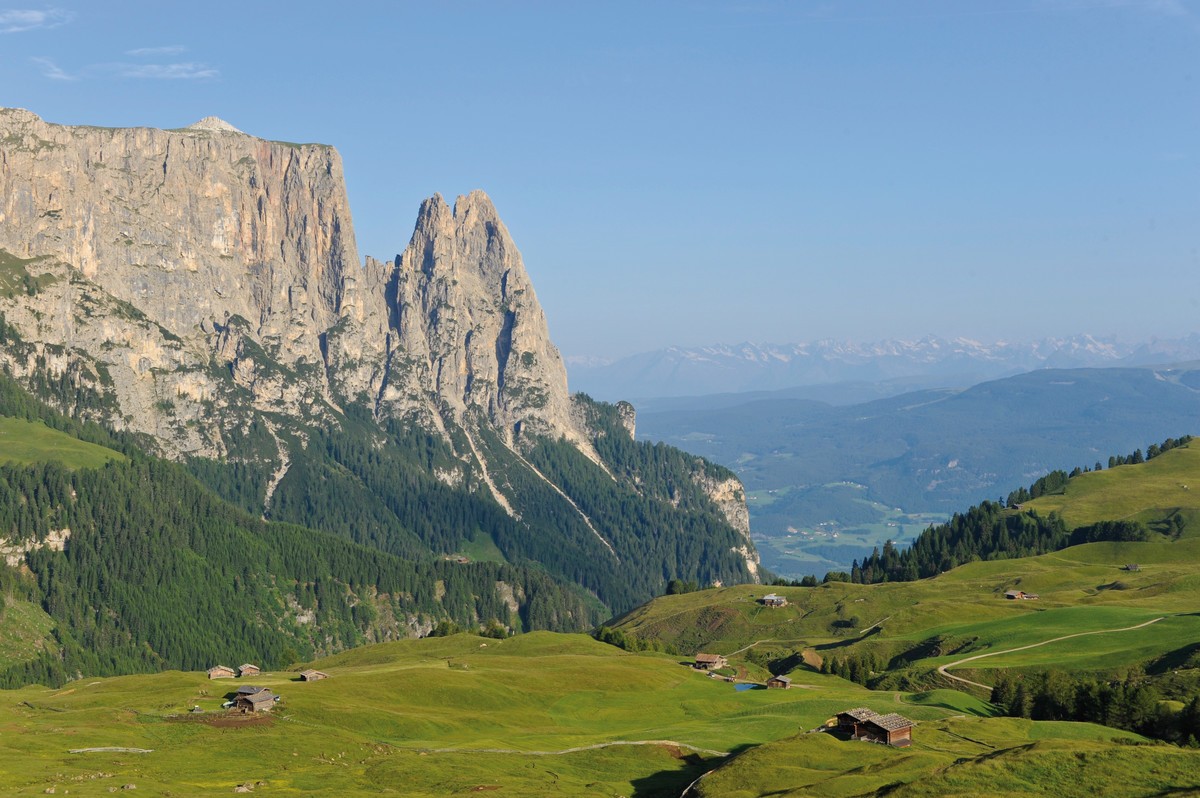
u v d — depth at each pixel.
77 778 142.38
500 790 146.88
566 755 174.00
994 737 165.88
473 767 161.38
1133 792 122.19
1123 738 165.88
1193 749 134.62
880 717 165.00
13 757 152.25
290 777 151.25
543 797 142.38
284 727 178.62
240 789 141.88
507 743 182.62
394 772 156.12
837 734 167.00
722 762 166.12
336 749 168.75
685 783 158.25
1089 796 121.88
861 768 143.12
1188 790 120.06
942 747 158.12
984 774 128.12
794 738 160.62
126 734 170.88
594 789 151.62
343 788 146.62
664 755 173.75
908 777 136.38
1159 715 179.25
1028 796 122.12
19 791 133.50
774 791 140.62
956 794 123.25
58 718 181.25
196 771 152.38
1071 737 167.50
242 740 168.62
